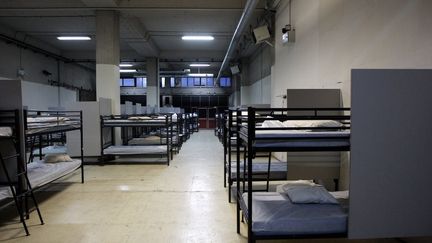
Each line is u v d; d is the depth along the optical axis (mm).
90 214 2910
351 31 3090
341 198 2275
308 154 3148
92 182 4184
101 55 6191
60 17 7188
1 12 6656
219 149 7824
